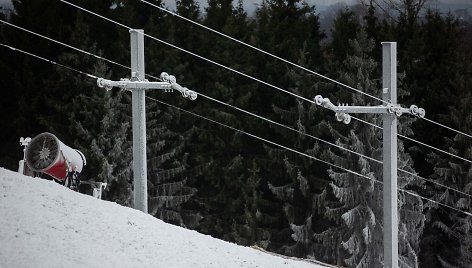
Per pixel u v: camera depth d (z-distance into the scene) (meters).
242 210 68.50
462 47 81.38
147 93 70.50
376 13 89.19
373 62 68.31
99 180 64.88
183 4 77.81
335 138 66.94
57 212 26.00
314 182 67.81
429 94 71.19
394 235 33.72
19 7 74.06
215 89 72.06
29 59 72.62
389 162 33.78
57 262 21.34
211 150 71.19
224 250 28.16
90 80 69.69
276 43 75.81
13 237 22.47
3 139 72.75
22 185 28.08
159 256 24.73
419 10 85.06
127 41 73.94
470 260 66.94
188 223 69.62
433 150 70.38
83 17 73.88
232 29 74.81
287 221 69.25
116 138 66.25
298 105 69.31
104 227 26.00
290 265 28.98
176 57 73.62
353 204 64.31
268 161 69.75
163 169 70.38
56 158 36.81
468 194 66.25
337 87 70.75
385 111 33.53
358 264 62.97
